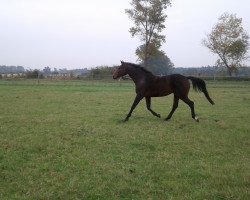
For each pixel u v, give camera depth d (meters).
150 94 13.61
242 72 71.31
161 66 77.31
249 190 6.39
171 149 9.35
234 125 13.17
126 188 6.46
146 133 11.16
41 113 15.46
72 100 21.80
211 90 35.44
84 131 11.29
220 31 68.25
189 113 16.52
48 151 8.83
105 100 22.17
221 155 8.88
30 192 6.25
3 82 42.78
